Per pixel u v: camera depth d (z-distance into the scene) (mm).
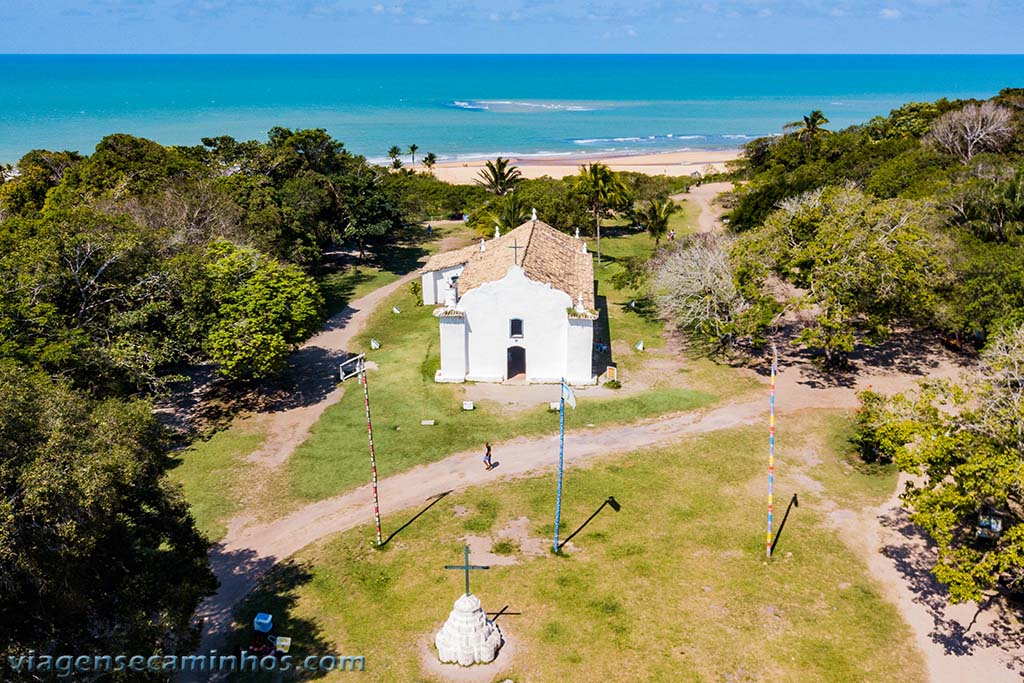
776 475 36625
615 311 61469
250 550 32031
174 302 47188
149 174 66688
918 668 24844
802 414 42844
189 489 36688
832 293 44875
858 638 26172
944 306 46000
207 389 48188
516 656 25719
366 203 76375
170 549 29078
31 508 18891
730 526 32625
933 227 52312
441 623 27453
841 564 30000
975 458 25000
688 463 37938
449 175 143875
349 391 47469
